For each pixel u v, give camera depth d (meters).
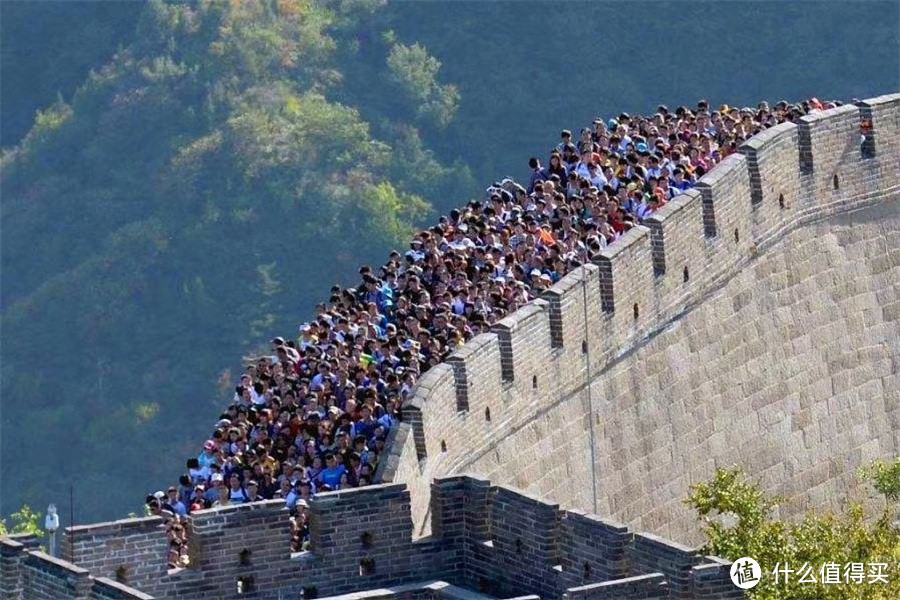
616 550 62.06
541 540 64.31
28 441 161.12
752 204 84.69
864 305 88.50
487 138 165.00
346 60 170.75
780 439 85.56
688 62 163.75
